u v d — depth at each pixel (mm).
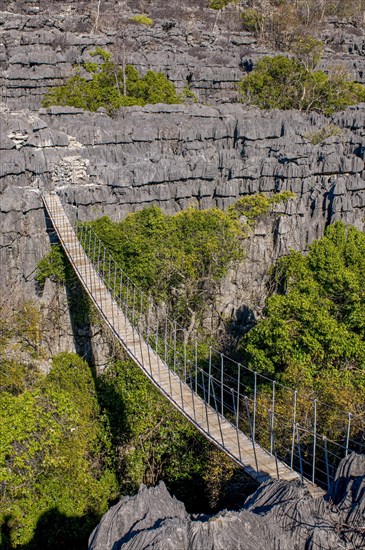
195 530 20828
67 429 39250
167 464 44688
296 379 43688
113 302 44344
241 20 128375
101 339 59500
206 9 132250
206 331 62469
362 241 57969
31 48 97500
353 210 69375
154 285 60062
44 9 120062
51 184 62531
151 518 22078
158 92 90500
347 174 71125
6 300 57000
